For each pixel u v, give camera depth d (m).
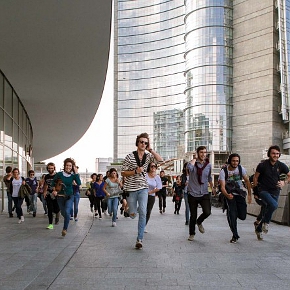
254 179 7.82
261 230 7.81
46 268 5.29
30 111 24.56
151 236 8.56
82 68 15.80
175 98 120.50
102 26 11.74
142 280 4.67
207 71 86.69
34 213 13.97
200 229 7.97
